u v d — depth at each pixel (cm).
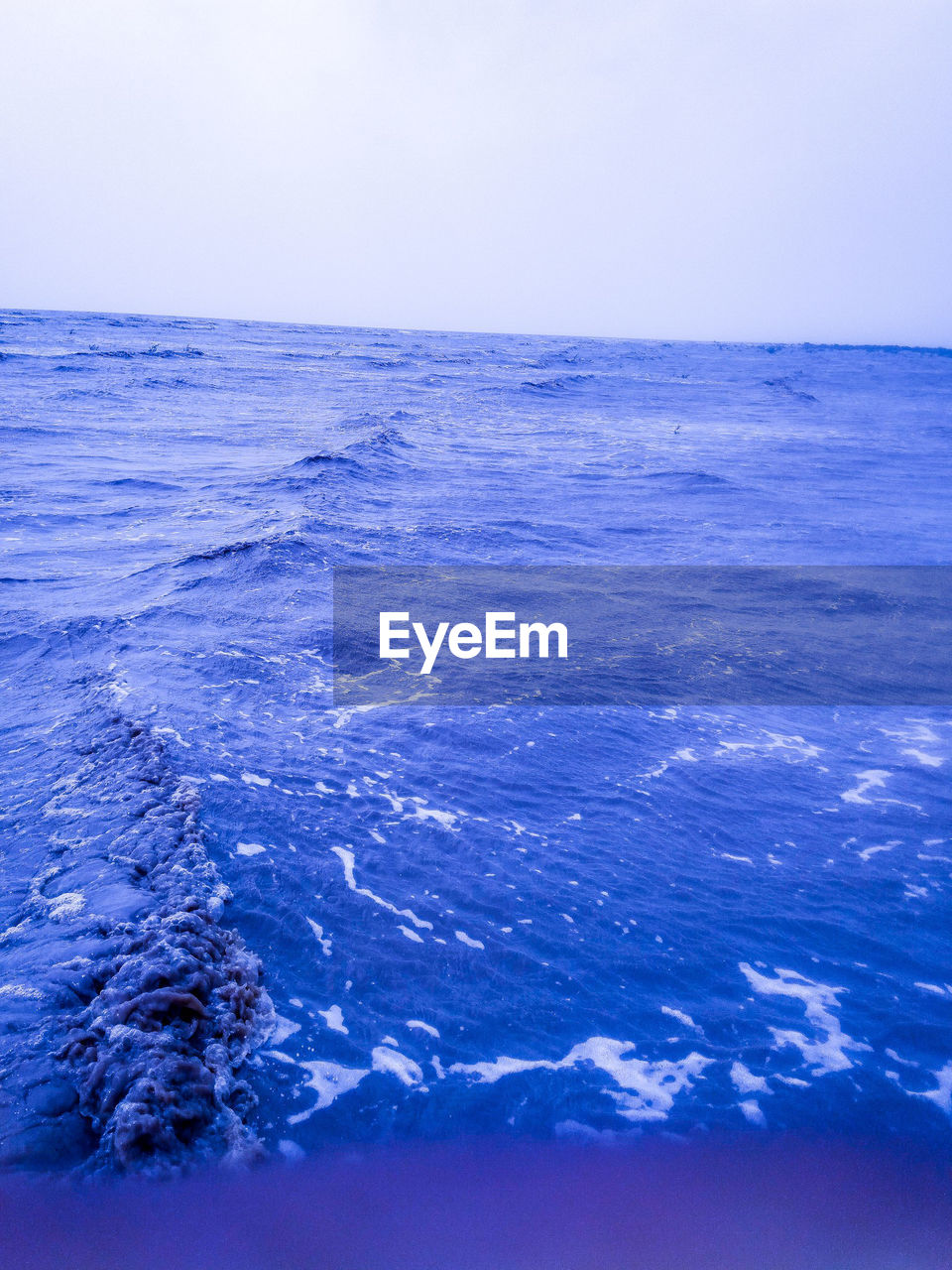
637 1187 301
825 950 441
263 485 1606
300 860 483
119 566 1084
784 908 474
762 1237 284
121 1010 341
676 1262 273
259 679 748
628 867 504
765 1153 319
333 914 440
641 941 438
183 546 1185
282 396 3297
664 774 628
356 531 1305
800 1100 344
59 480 1585
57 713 659
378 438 2109
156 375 3659
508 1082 344
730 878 500
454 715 705
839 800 607
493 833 530
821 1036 380
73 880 438
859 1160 319
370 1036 363
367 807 551
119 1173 282
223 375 3941
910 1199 304
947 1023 392
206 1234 269
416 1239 274
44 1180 276
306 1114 321
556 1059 358
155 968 362
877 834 561
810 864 520
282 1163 299
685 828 553
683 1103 339
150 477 1666
